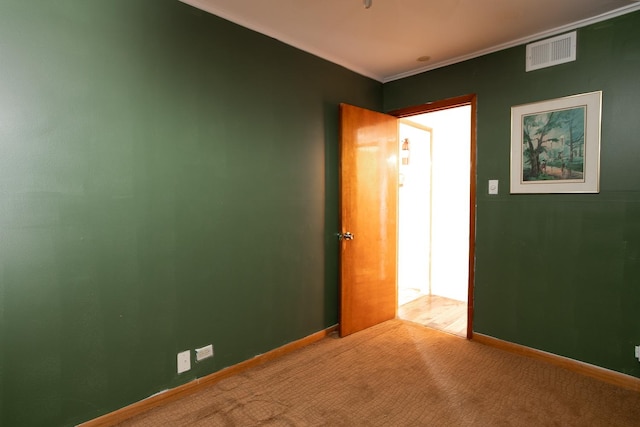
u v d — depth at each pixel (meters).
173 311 2.14
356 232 3.15
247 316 2.53
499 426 1.89
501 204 2.82
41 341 1.69
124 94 1.90
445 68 3.13
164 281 2.09
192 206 2.20
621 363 2.31
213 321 2.33
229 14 2.30
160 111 2.04
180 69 2.12
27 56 1.61
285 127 2.72
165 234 2.09
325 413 2.02
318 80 2.95
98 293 1.85
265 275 2.63
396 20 2.39
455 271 4.28
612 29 2.28
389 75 3.47
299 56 2.79
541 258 2.63
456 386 2.29
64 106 1.71
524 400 2.13
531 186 2.66
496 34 2.59
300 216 2.86
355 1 2.15
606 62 2.31
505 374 2.45
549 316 2.61
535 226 2.65
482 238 2.94
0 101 1.55
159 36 2.02
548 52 2.54
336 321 3.22
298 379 2.39
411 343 2.98
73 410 1.79
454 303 4.09
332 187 3.13
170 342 2.13
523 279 2.73
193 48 2.17
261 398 2.17
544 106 2.57
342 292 3.07
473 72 2.95
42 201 1.67
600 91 2.33
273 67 2.62
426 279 4.45
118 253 1.91
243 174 2.46
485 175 2.90
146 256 2.02
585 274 2.44
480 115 2.92
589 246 2.42
